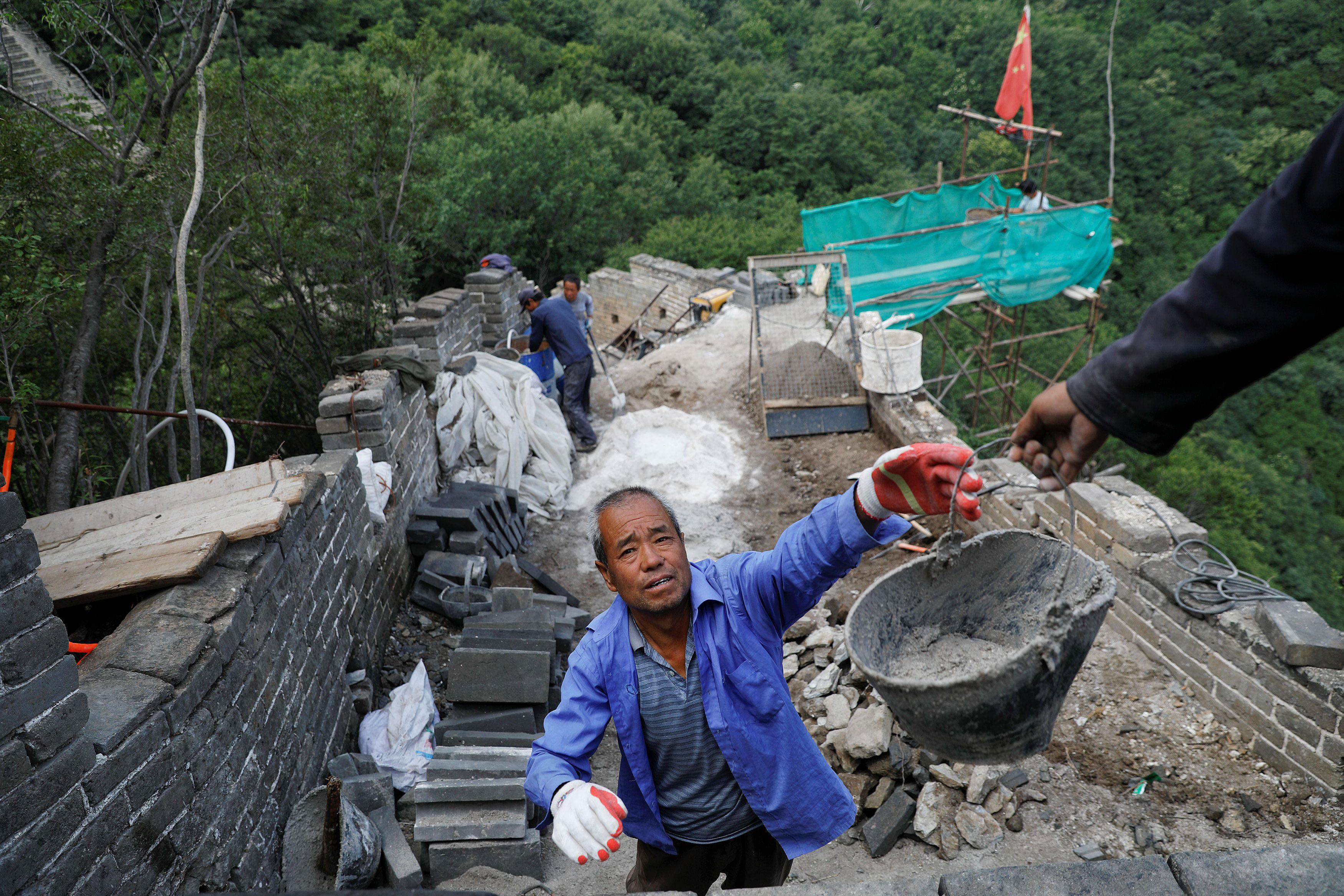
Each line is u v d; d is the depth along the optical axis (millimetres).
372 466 5773
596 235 32031
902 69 69250
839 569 1985
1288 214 515
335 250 8719
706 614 2057
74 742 2355
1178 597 4582
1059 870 1529
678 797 2209
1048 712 1481
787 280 14555
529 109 43156
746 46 73125
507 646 4836
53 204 6039
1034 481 6039
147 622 3115
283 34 34969
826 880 3742
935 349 27859
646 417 9172
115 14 6273
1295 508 37031
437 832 3678
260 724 3486
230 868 3119
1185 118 53844
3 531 2148
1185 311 591
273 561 3816
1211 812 3908
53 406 4738
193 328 6539
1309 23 55531
